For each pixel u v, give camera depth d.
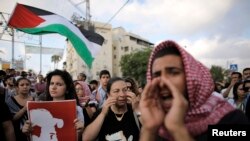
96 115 3.62
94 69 67.69
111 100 3.38
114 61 77.38
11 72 11.98
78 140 3.50
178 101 1.28
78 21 21.78
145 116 1.37
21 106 4.84
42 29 7.57
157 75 1.42
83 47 7.99
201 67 1.44
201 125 1.38
